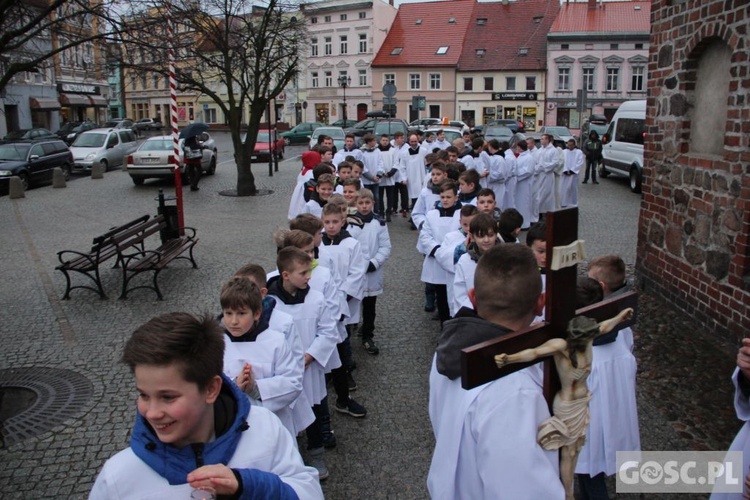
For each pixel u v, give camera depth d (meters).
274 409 3.25
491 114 54.19
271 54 17.83
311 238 4.43
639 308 7.17
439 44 56.53
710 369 5.51
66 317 7.23
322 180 7.03
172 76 10.05
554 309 1.90
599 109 50.84
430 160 10.91
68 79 45.19
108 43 8.50
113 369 5.78
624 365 3.36
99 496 1.74
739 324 5.75
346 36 59.88
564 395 1.94
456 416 2.09
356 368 5.82
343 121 42.03
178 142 10.11
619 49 49.62
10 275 9.11
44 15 6.74
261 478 1.71
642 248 7.95
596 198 17.00
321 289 4.34
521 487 1.86
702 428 4.54
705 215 6.39
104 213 14.65
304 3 22.25
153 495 1.72
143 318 7.20
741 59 5.74
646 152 7.79
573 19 51.53
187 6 14.80
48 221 13.61
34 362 5.95
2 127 38.03
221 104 16.94
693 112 6.84
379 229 6.22
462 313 2.27
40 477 4.07
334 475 4.11
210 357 1.76
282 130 57.69
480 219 4.75
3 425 4.68
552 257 1.87
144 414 1.73
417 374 5.68
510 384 1.96
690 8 6.71
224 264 9.73
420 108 25.41
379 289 6.16
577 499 3.60
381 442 4.53
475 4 58.19
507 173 13.05
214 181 20.33
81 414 4.92
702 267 6.43
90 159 23.52
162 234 9.77
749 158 5.59
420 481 4.04
